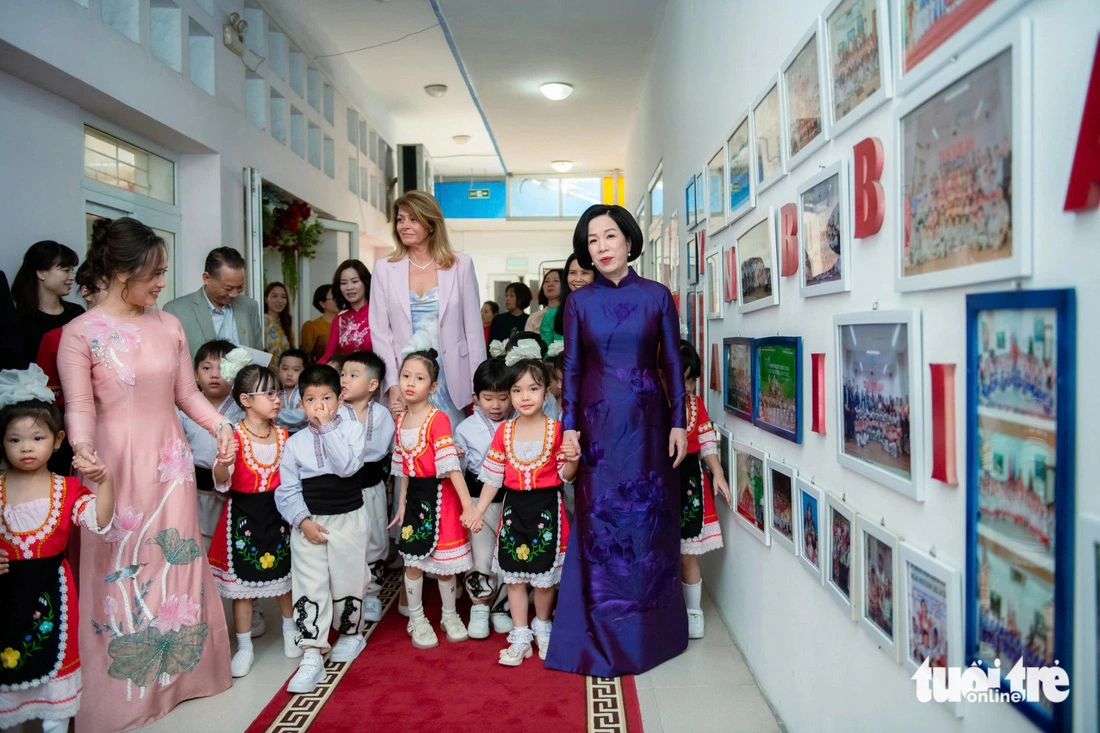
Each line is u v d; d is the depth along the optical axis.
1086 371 0.91
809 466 1.95
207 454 2.88
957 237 1.18
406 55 7.78
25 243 3.22
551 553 2.66
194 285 4.67
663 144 4.93
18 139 3.18
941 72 1.21
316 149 6.85
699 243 3.50
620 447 2.57
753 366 2.44
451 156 11.55
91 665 2.15
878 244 1.49
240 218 5.01
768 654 2.34
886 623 1.47
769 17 2.26
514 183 12.02
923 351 1.31
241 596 2.60
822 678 1.85
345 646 2.69
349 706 2.31
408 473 2.79
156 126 3.97
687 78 3.88
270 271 6.39
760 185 2.35
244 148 5.09
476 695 2.38
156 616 2.24
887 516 1.48
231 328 3.33
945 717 1.25
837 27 1.67
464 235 13.12
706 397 3.35
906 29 1.34
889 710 1.47
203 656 2.38
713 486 3.03
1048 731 0.97
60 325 3.04
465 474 3.03
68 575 2.02
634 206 7.40
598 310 2.61
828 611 1.81
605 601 2.56
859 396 1.58
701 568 3.59
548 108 7.23
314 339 5.96
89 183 3.68
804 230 1.92
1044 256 0.98
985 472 1.11
